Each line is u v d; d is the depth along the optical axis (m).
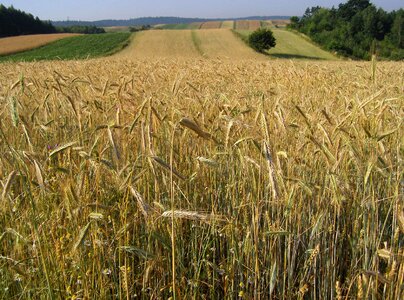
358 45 68.00
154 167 3.81
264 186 4.23
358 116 4.16
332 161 3.66
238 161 4.50
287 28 103.44
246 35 73.31
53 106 5.95
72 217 3.31
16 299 3.27
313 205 3.96
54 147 4.60
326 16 93.69
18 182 4.05
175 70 13.07
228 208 4.10
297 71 11.61
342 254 4.05
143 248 3.69
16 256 3.41
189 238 4.10
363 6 94.94
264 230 3.81
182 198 4.38
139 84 7.38
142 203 2.93
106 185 4.01
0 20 103.31
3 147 4.47
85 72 13.50
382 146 3.82
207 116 5.04
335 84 9.78
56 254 3.22
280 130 4.39
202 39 70.00
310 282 3.68
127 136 4.50
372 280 3.22
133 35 74.06
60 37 74.38
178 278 3.65
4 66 20.17
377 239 3.58
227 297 3.73
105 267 3.59
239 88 9.57
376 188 4.48
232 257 3.74
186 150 4.79
